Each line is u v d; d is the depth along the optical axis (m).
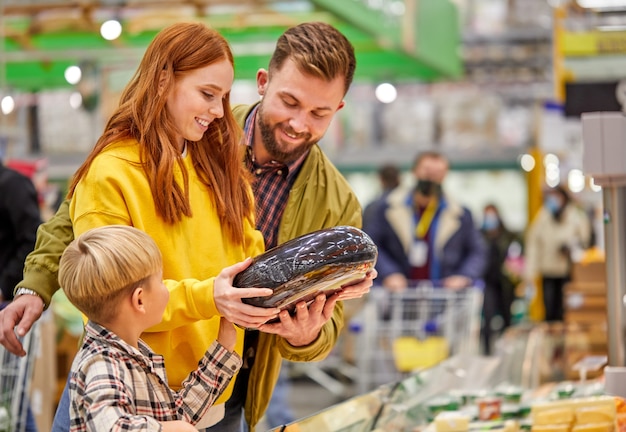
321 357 3.04
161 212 2.57
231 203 2.73
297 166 3.25
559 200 11.98
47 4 8.75
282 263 2.43
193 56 2.60
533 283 12.05
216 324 2.69
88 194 2.54
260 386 3.17
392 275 8.15
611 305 3.53
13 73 11.05
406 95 18.50
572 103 8.17
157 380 2.36
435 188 8.46
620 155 3.44
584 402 3.46
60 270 2.32
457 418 3.45
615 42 8.34
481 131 18.75
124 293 2.27
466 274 8.38
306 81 2.94
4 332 2.81
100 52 10.14
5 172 5.05
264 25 9.41
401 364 7.45
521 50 14.93
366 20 8.50
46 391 5.74
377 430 3.15
